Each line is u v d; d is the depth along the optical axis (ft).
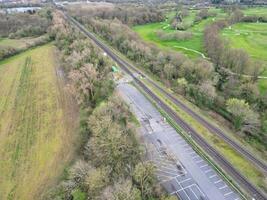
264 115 289.12
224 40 504.43
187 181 205.05
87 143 224.12
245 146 246.47
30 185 217.77
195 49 514.68
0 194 212.64
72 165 214.90
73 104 325.01
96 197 165.99
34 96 355.97
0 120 307.37
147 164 197.36
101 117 233.55
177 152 237.66
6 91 375.86
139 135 260.01
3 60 503.20
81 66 344.28
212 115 302.86
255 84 332.80
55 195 186.39
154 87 368.48
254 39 555.69
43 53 522.47
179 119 289.12
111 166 190.80
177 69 384.06
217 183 203.41
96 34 636.48
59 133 275.80
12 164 241.55
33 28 647.97
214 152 237.04
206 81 331.16
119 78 396.98
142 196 176.24
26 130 286.46
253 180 206.28
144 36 627.87
